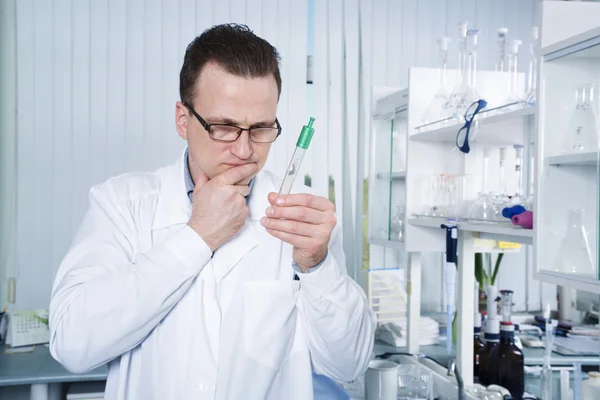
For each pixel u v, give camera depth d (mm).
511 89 1961
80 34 2689
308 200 992
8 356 2217
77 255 1073
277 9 2881
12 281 2639
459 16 3000
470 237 1730
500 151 1908
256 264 1141
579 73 1206
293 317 1156
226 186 988
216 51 949
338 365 1154
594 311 2609
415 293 2236
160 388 1051
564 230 1242
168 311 1039
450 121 1962
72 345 973
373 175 2420
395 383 1614
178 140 2783
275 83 980
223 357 1067
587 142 1172
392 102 2213
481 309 2412
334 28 2916
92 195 1166
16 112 2650
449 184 2006
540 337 2387
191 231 991
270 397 1131
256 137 986
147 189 1188
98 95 2711
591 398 1418
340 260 1259
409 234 2031
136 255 1103
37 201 2668
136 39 2738
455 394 1656
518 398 1679
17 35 2637
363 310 1118
